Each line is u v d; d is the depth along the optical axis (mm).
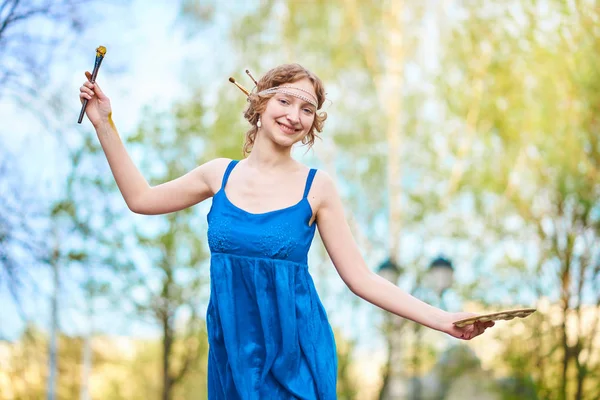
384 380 17219
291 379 2824
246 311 2873
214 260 2934
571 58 13039
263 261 2871
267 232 2875
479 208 15883
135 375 19656
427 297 16969
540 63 13430
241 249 2883
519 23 14031
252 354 2834
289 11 17047
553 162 13695
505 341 15727
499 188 15172
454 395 18656
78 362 14641
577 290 14727
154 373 19641
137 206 3041
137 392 19625
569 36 13000
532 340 15391
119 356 17641
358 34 17359
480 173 15602
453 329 2920
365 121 17375
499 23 14711
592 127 13430
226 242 2898
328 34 17156
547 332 15109
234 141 15695
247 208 2932
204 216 16047
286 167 3000
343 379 17391
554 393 14961
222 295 2883
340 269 3029
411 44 17453
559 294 14930
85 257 12781
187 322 16172
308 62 17109
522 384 16188
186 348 16172
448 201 16625
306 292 2932
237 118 15945
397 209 17406
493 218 15750
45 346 10977
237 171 3016
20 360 9945
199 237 15852
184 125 15641
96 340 15828
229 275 2889
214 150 15859
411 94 17312
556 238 14727
